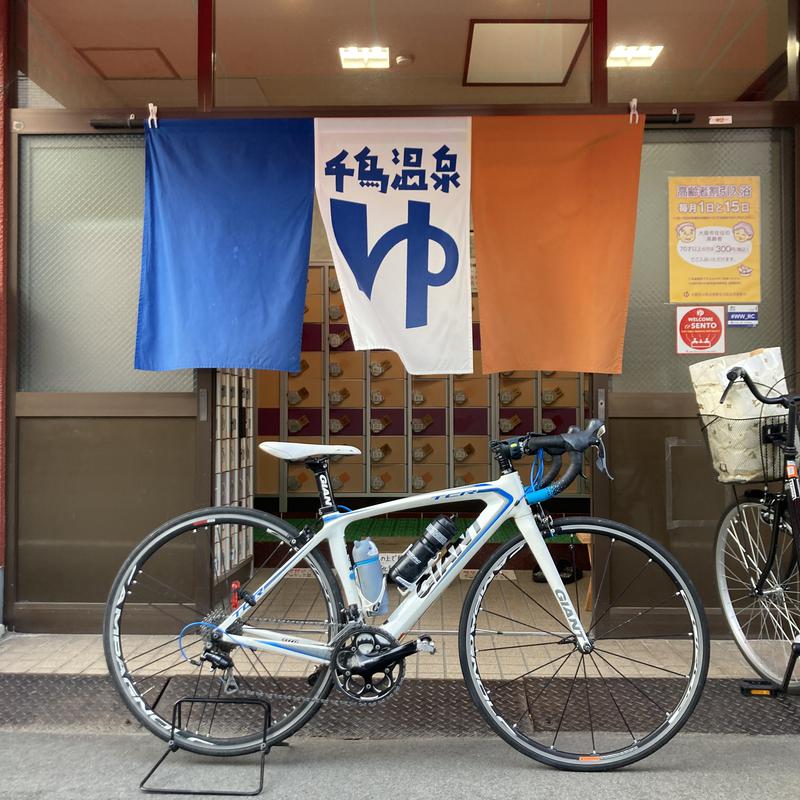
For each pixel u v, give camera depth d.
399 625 2.27
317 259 6.54
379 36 3.50
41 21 3.53
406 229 3.28
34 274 3.54
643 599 3.38
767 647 3.06
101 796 2.08
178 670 2.89
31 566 3.47
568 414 6.49
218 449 3.68
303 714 2.28
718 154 3.45
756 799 2.04
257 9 3.52
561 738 2.40
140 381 3.52
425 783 2.14
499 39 3.46
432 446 6.54
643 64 3.43
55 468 3.49
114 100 3.49
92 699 2.70
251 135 3.32
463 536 2.36
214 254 3.26
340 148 3.30
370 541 2.36
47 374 3.53
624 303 3.23
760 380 2.55
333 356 6.55
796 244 3.42
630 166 3.25
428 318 3.26
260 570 2.83
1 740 2.42
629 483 3.42
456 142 3.29
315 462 2.41
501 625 3.51
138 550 2.38
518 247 3.25
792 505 2.48
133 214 3.54
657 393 3.42
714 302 3.45
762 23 3.45
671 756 2.30
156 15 3.51
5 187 3.48
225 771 2.22
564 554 4.17
